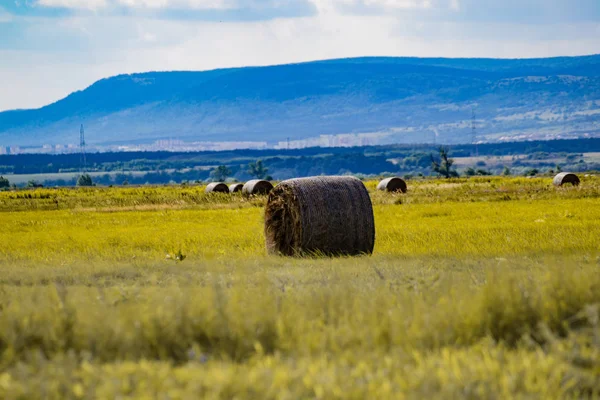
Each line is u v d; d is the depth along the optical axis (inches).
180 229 4739.2
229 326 1247.5
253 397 959.6
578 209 5300.2
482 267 2176.4
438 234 3654.0
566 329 1264.8
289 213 3019.2
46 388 992.2
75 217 6338.6
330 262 2536.9
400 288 1600.6
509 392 980.6
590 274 1524.4
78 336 1220.5
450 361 1095.6
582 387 1020.5
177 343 1211.2
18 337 1206.3
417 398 955.3
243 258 2802.7
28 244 3917.3
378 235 3722.9
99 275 2185.0
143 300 1488.7
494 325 1282.0
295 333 1228.5
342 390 965.8
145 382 1000.9
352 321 1286.9
